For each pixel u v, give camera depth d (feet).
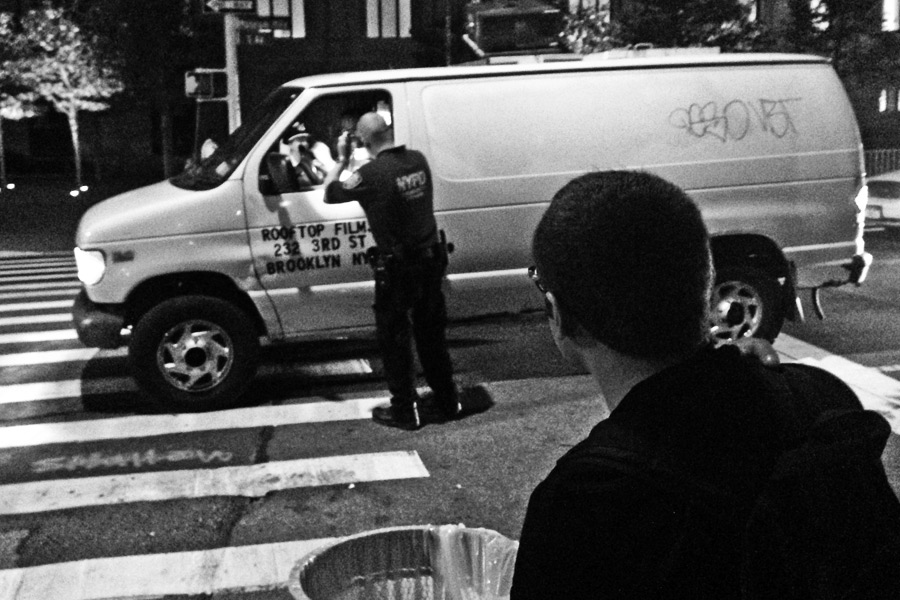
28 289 41.98
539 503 4.22
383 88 22.53
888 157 76.18
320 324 22.25
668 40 72.64
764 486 4.07
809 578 3.99
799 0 76.38
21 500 16.94
